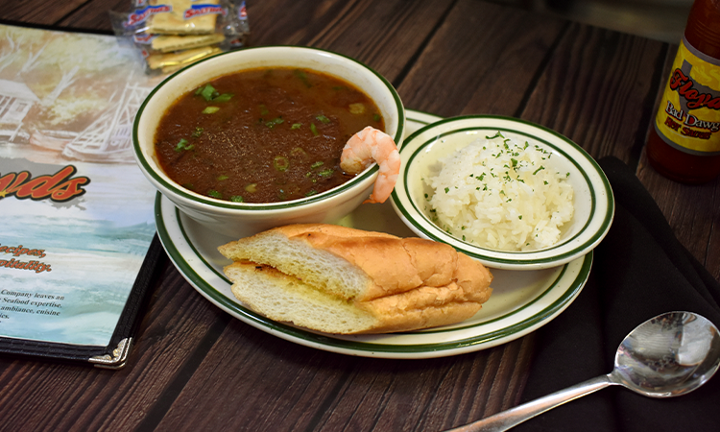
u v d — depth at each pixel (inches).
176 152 16.0
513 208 15.9
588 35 23.4
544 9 33.9
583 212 15.8
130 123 19.6
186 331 14.8
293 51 18.0
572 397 13.4
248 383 14.0
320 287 14.0
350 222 16.7
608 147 19.4
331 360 14.4
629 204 16.9
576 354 14.1
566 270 15.1
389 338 13.8
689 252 16.3
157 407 13.6
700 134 17.0
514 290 15.2
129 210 16.9
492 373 14.2
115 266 15.6
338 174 15.7
